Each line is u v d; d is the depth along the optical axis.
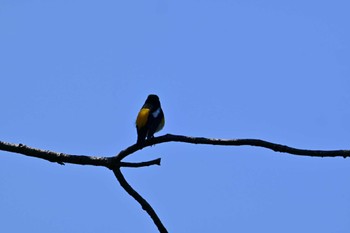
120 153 8.81
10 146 8.96
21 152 8.98
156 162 9.07
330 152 8.51
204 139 8.81
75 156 8.96
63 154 8.98
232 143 8.88
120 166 8.84
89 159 8.97
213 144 8.87
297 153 8.54
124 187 8.98
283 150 8.59
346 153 8.46
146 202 8.87
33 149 8.98
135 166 8.97
